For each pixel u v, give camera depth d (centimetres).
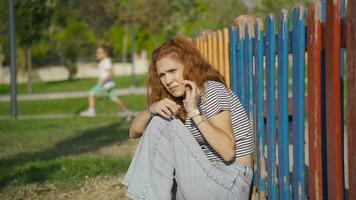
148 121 368
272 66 399
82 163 733
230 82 514
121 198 556
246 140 362
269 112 411
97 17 2797
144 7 3497
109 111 1633
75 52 3822
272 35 398
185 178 338
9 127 1221
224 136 338
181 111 355
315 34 327
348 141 295
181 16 2825
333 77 303
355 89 286
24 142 994
